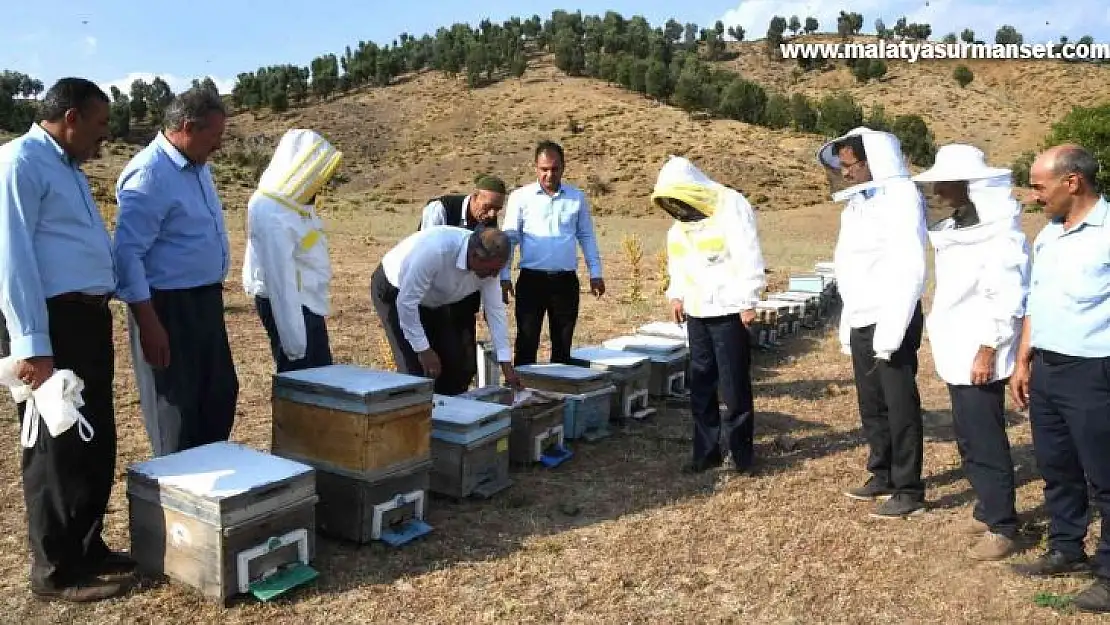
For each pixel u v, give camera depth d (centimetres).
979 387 445
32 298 343
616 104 8306
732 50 14500
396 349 590
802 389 830
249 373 814
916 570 435
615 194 5525
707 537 472
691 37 14862
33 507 370
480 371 725
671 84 9031
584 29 13100
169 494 380
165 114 423
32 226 347
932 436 673
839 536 475
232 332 1005
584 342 1045
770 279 1736
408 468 454
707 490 545
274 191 476
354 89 10912
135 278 400
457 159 7025
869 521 497
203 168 443
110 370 388
